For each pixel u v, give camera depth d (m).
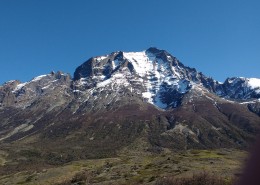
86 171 193.00
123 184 138.88
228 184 103.94
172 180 118.62
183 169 150.25
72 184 166.00
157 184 121.31
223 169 138.62
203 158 182.12
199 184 111.50
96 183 151.38
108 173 172.25
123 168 182.00
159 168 166.12
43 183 193.25
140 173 161.12
